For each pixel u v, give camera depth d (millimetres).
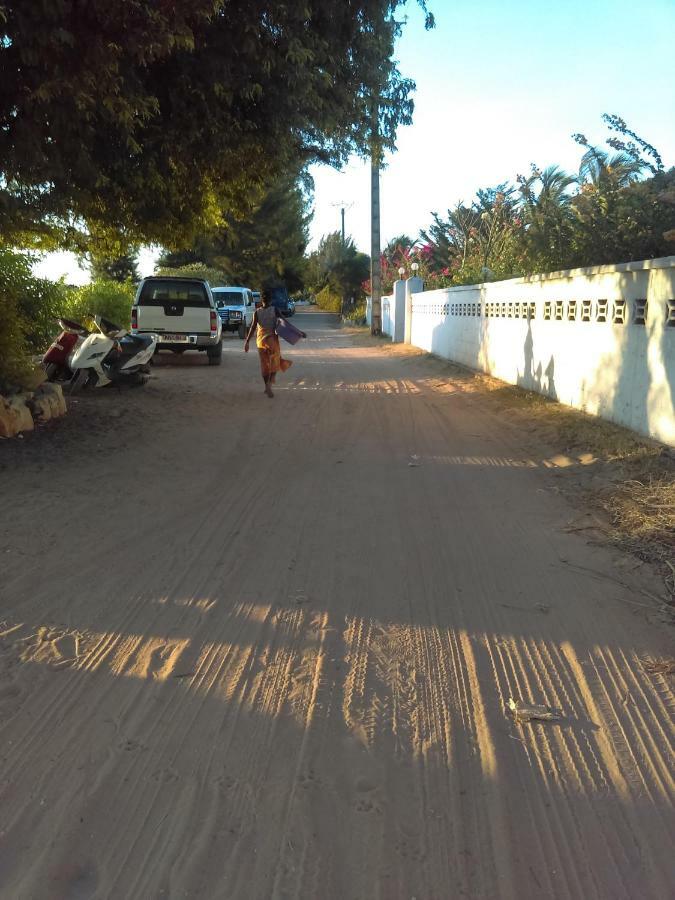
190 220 10414
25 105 6523
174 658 3695
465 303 17734
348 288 61031
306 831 2568
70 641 3838
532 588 4605
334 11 8164
